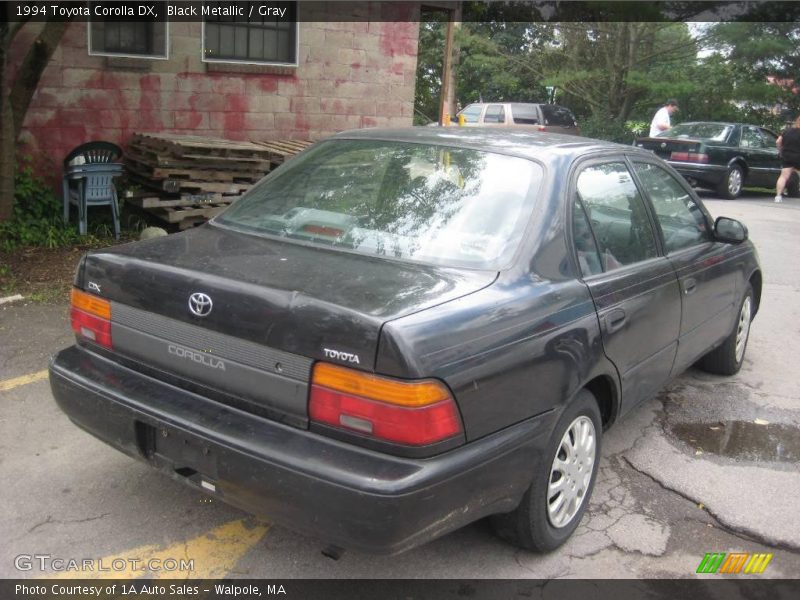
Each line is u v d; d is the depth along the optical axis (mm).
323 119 10906
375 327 2518
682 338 4324
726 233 4730
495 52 23219
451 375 2602
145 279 3033
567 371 3117
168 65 9312
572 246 3363
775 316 7258
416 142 3756
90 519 3393
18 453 3893
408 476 2490
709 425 4781
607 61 22406
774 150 16656
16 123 7590
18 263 7016
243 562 3170
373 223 3344
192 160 7902
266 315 2699
